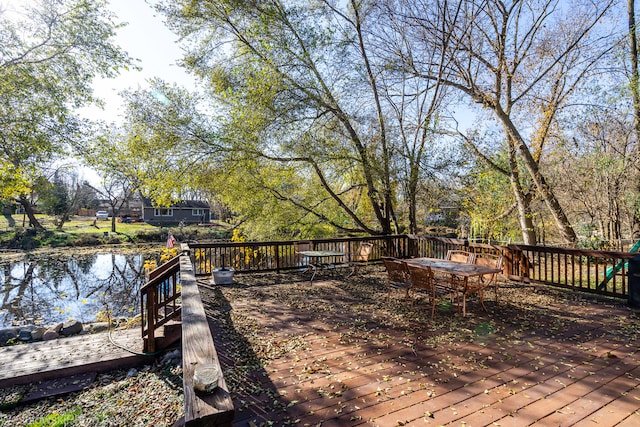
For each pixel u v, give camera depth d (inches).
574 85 389.1
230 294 243.8
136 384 156.1
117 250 860.0
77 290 482.0
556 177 428.1
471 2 362.0
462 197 491.8
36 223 995.3
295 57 396.8
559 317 181.2
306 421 90.7
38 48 351.6
